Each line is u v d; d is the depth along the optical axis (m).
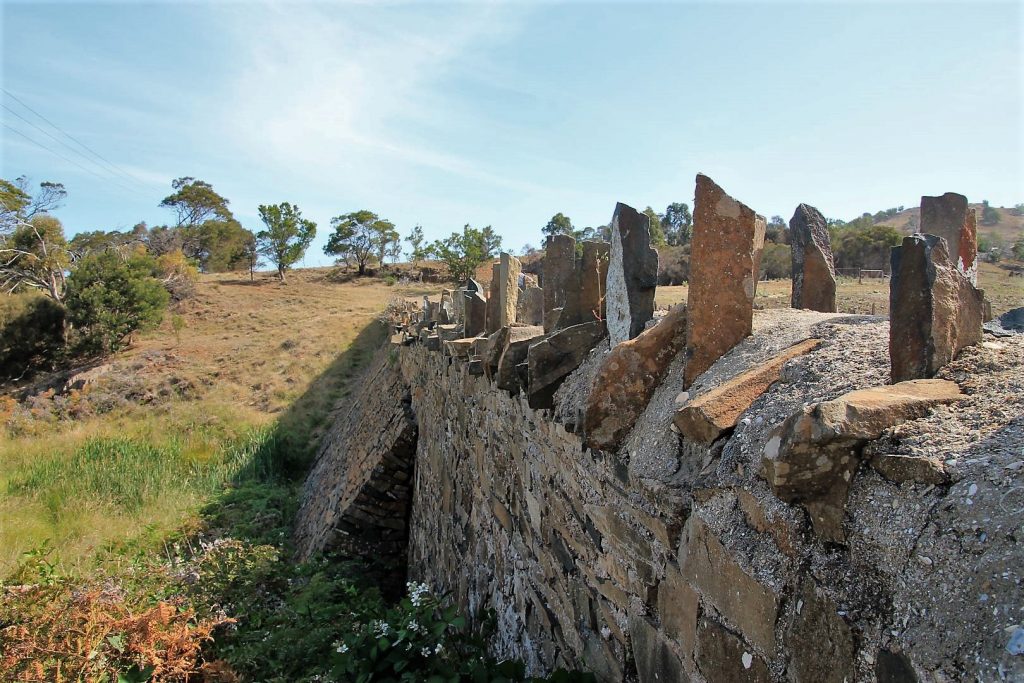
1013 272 12.12
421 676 4.13
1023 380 1.53
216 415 21.73
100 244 53.31
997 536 1.17
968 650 1.13
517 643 4.33
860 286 13.66
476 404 5.93
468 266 31.95
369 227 57.94
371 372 21.03
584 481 3.10
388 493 10.06
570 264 4.90
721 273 2.52
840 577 1.49
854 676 1.42
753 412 2.01
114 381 25.48
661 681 2.26
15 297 29.55
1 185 38.75
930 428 1.48
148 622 5.31
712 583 1.91
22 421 21.33
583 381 3.30
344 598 7.86
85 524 12.20
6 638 4.93
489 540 5.32
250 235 66.00
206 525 11.95
